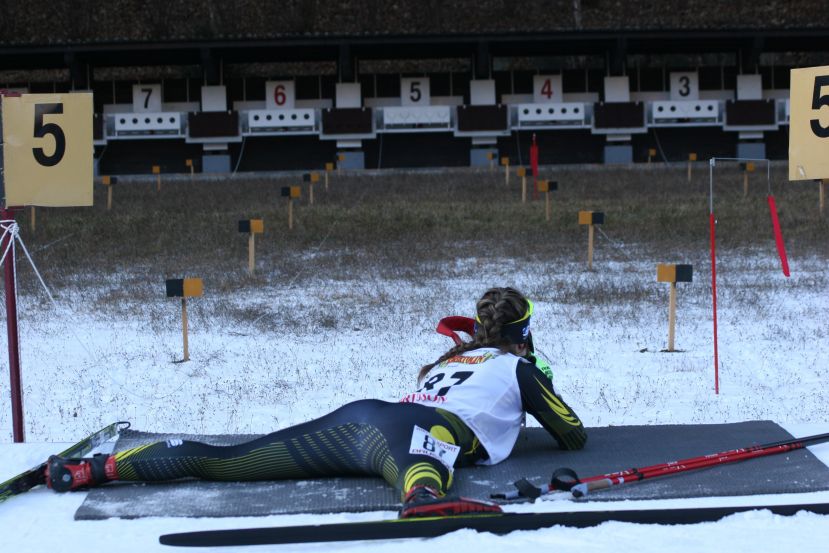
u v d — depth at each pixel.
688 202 28.80
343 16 48.78
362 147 46.00
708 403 9.17
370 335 13.44
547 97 45.44
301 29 48.06
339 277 18.88
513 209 27.56
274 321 14.55
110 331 13.99
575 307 15.34
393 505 4.54
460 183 35.56
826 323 13.70
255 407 9.31
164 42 42.31
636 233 23.45
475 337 5.36
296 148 45.97
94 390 10.28
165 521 4.44
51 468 4.91
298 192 24.81
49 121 6.41
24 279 18.52
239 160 44.81
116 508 4.61
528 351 5.49
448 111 44.34
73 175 6.42
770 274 18.25
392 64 49.00
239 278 18.62
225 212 28.30
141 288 17.72
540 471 5.01
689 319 14.11
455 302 16.06
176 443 5.00
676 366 11.02
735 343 12.41
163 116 44.16
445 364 5.23
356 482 4.92
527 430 5.97
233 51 44.06
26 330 14.03
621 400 9.34
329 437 4.89
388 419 4.75
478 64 44.25
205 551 4.07
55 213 28.52
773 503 4.49
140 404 9.62
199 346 12.75
